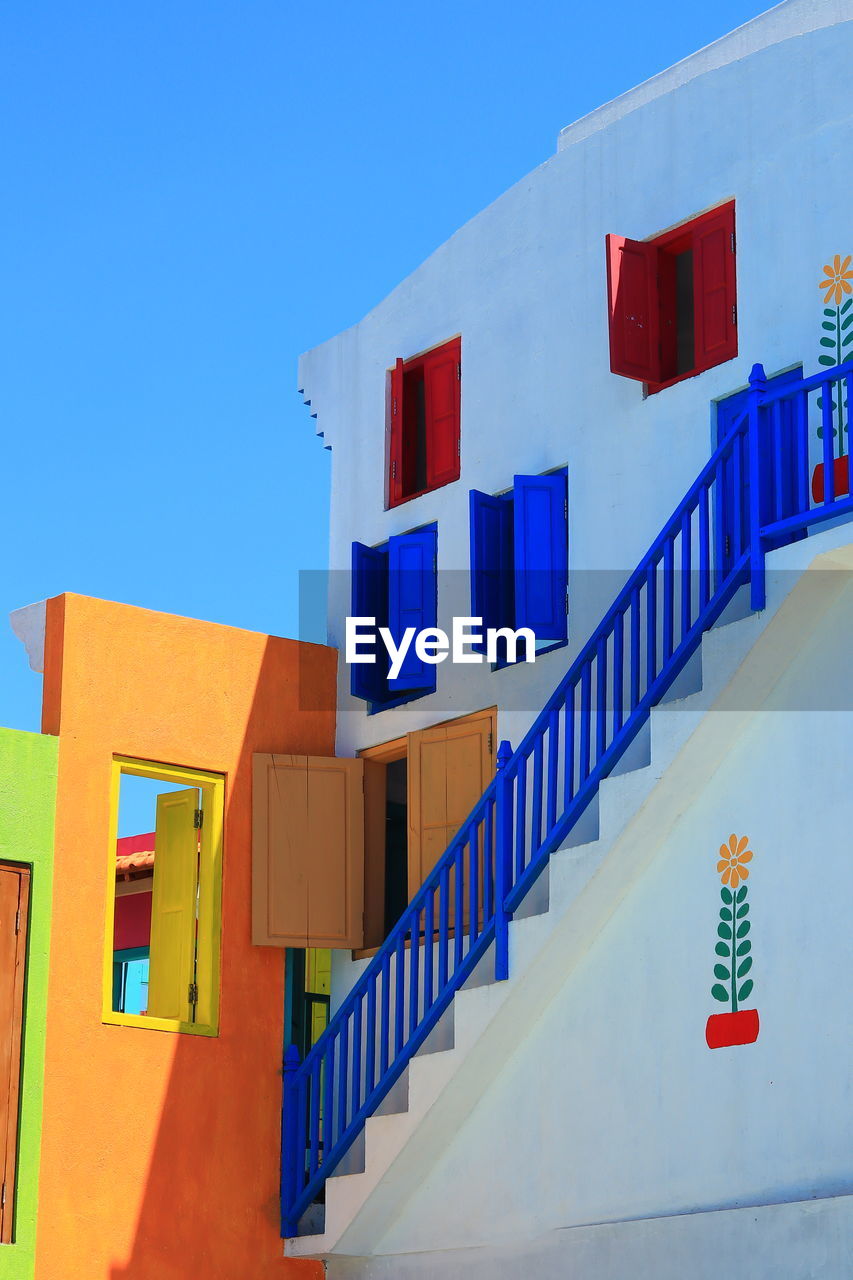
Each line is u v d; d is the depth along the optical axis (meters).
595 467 12.84
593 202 13.30
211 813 13.24
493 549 13.27
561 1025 11.63
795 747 10.78
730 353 12.21
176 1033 12.58
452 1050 11.62
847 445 11.20
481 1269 11.68
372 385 14.85
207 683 13.34
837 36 11.91
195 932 13.09
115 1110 12.15
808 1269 9.81
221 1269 12.35
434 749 13.31
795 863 10.65
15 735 12.20
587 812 12.22
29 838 12.12
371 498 14.60
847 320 11.47
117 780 12.69
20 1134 11.69
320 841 13.47
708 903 11.02
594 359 13.04
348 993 13.40
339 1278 12.67
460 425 14.02
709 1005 10.88
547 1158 11.50
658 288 12.77
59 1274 11.65
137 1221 12.06
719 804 11.09
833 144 11.79
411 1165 12.01
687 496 11.07
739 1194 10.45
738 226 12.23
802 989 10.45
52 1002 12.01
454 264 14.36
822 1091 10.20
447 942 12.02
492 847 12.30
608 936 11.50
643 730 11.95
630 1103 11.14
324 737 14.00
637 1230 10.77
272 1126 12.86
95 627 12.79
